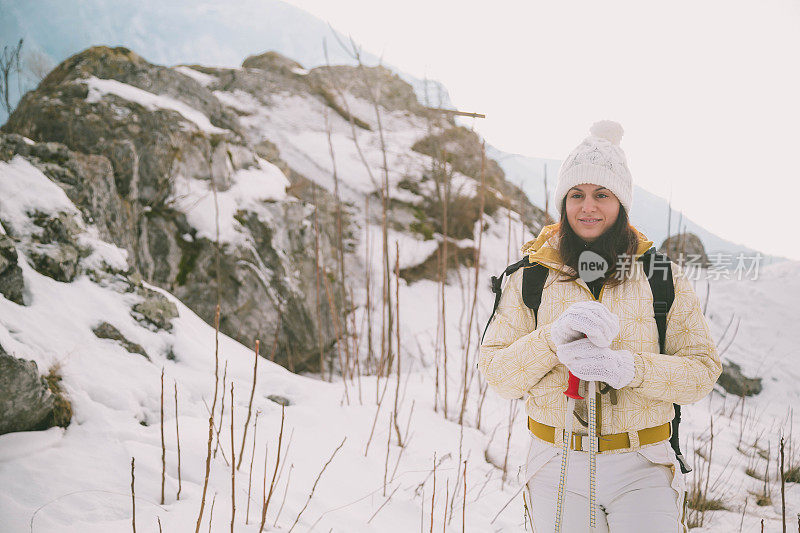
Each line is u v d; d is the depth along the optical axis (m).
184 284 5.86
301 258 6.85
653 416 1.49
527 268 1.66
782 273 7.97
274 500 2.46
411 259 8.65
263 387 3.72
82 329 3.18
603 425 1.49
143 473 2.41
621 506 1.46
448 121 12.36
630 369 1.40
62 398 2.66
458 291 8.46
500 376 1.55
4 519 1.94
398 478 3.06
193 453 2.65
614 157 1.62
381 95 12.68
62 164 4.45
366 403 4.01
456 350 6.51
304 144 10.45
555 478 1.54
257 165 7.70
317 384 4.13
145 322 3.65
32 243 3.44
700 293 7.86
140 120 6.29
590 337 1.36
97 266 3.72
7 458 2.23
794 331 7.00
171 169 6.21
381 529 2.50
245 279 6.07
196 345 3.79
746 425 5.12
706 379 1.46
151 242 5.85
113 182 5.27
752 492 3.64
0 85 7.54
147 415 2.92
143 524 2.08
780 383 6.36
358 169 9.86
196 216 6.11
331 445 3.21
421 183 9.76
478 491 3.11
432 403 4.33
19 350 2.43
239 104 11.28
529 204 11.06
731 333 7.17
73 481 2.21
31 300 3.15
